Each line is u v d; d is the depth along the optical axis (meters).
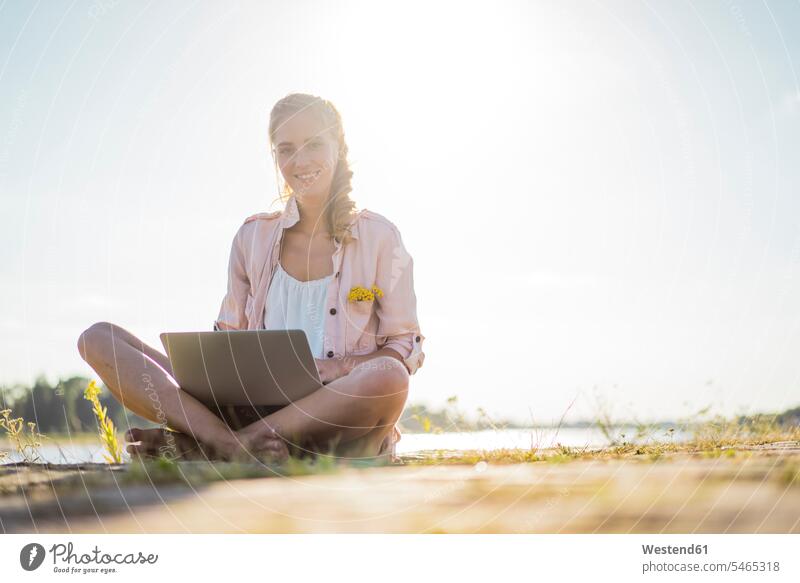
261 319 4.58
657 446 3.74
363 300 4.38
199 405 3.58
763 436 4.13
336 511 1.76
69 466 2.93
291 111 4.46
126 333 3.88
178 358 3.56
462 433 4.29
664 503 1.70
